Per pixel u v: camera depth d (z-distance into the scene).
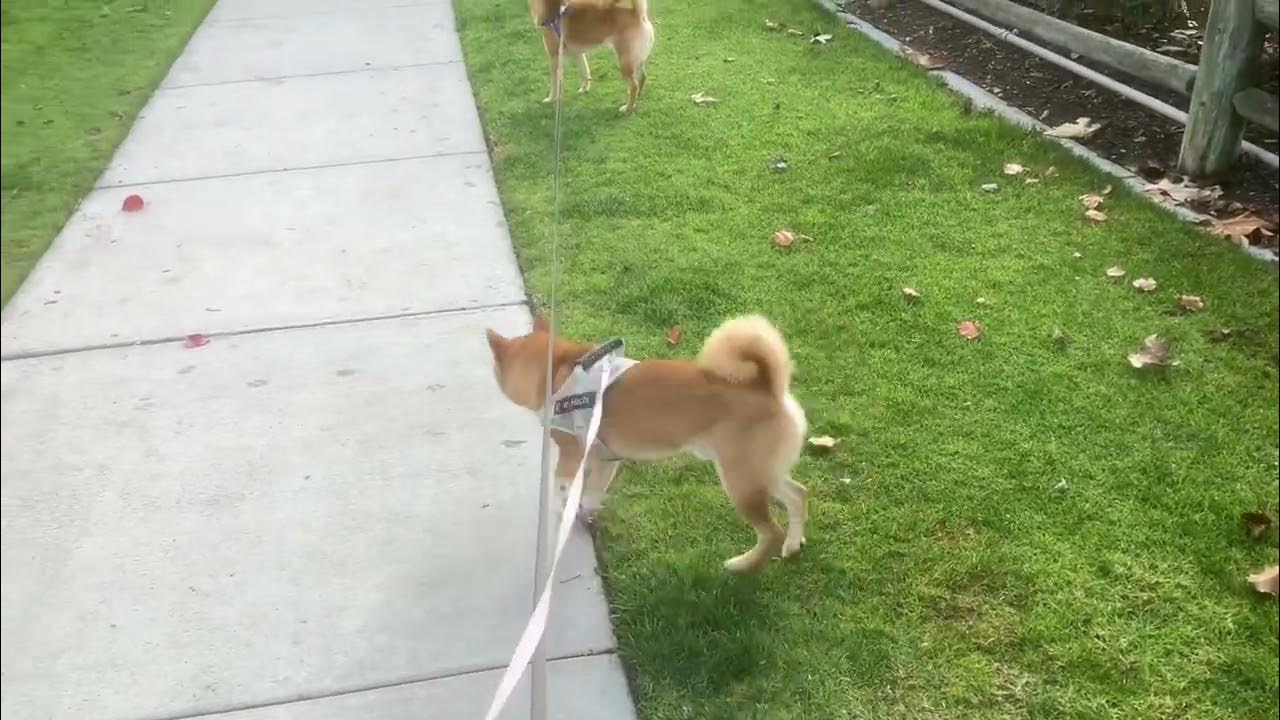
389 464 2.43
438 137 4.07
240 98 4.19
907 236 3.30
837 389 2.65
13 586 1.64
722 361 2.02
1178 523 2.22
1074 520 2.24
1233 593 2.06
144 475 2.38
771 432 2.02
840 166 3.76
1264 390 2.57
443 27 5.23
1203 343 2.74
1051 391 2.61
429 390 2.67
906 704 1.90
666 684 1.93
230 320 2.93
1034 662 1.96
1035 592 2.09
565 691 1.92
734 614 2.06
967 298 2.98
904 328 2.87
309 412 2.59
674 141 4.02
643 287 3.08
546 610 1.73
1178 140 3.74
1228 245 3.11
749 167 3.79
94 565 2.15
